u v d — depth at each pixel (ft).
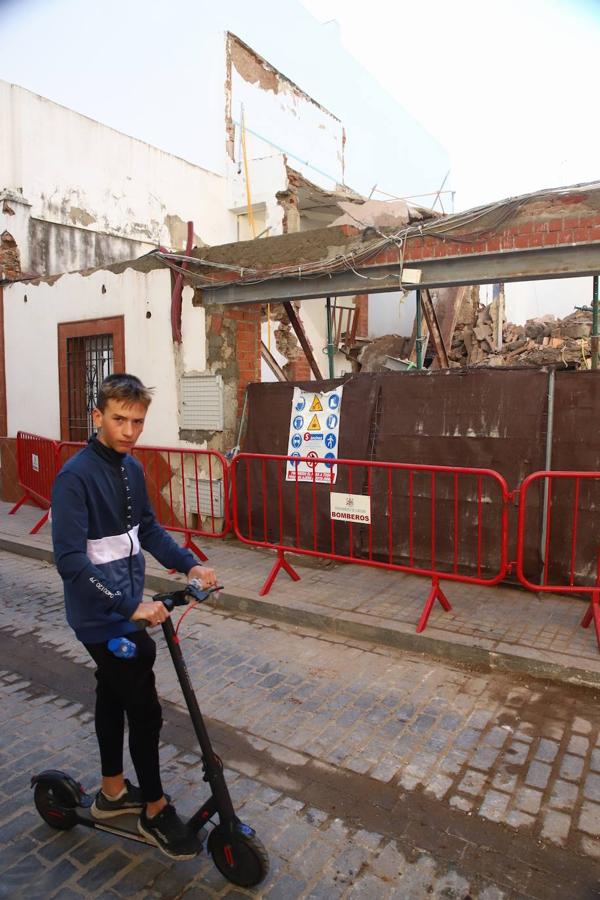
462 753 10.28
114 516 7.59
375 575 18.57
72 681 13.10
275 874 7.75
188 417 23.16
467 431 17.71
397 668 13.39
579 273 15.94
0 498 31.71
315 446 20.40
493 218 16.49
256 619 16.22
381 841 8.32
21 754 10.42
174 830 7.61
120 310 25.12
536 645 13.50
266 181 46.39
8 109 32.83
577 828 8.52
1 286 30.66
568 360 44.83
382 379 19.38
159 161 42.50
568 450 16.38
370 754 10.30
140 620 6.97
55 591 18.88
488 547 17.33
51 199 34.94
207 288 22.09
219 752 10.40
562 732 10.85
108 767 8.04
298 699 12.13
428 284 17.71
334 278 19.31
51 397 28.84
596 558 16.05
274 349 41.19
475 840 8.33
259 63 51.62
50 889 7.59
